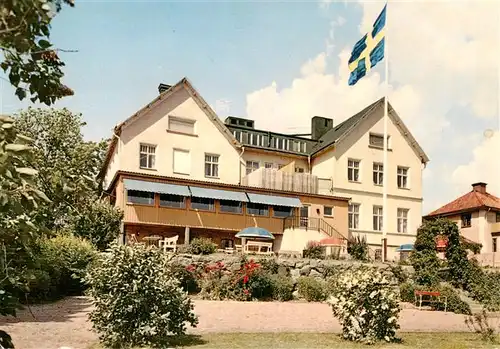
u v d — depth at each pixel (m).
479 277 23.69
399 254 37.66
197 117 35.34
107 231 25.92
